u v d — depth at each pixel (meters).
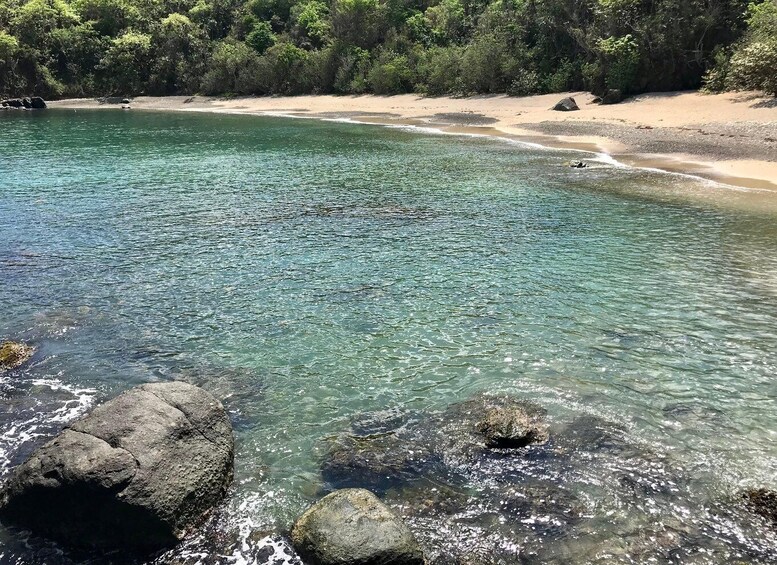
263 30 76.38
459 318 11.02
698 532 5.94
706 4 41.62
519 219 17.58
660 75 43.44
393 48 63.06
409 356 9.69
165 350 9.96
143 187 23.20
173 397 6.87
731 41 40.75
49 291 12.41
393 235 16.14
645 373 9.03
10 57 71.06
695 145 28.47
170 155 31.77
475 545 5.84
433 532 6.00
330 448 7.41
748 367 9.16
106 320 11.06
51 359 9.63
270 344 10.15
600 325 10.64
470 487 6.64
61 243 15.68
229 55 71.88
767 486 6.58
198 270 13.61
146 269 13.70
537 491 6.55
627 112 39.50
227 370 9.33
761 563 5.54
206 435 6.67
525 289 12.30
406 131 40.78
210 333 10.55
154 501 5.76
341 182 23.75
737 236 15.59
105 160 30.19
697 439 7.43
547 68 50.78
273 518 6.23
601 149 30.12
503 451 7.23
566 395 8.47
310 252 14.80
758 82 35.78
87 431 6.28
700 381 8.78
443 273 13.25
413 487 6.67
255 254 14.69
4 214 18.77
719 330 10.38
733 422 7.78
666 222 17.00
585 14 48.41
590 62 47.41
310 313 11.32
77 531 5.85
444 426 7.79
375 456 7.23
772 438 7.44
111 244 15.56
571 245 15.08
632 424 7.76
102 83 77.06
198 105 66.88
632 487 6.59
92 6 81.50
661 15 41.66
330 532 5.59
